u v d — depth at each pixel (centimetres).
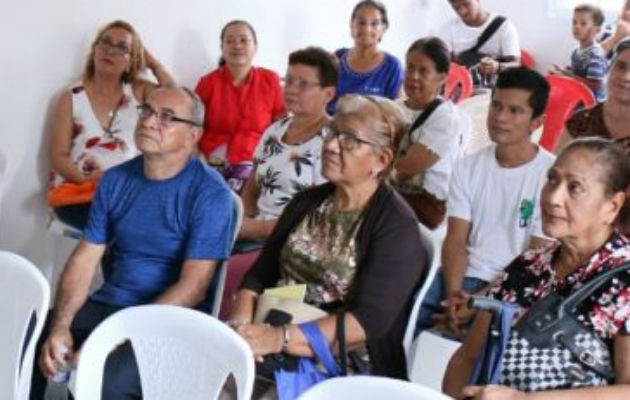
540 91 230
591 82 526
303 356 183
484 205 240
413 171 286
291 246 201
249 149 366
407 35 546
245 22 369
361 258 191
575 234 149
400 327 191
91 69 323
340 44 468
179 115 212
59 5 323
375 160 190
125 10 346
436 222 285
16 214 329
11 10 311
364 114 189
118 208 222
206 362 151
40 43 321
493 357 154
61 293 222
